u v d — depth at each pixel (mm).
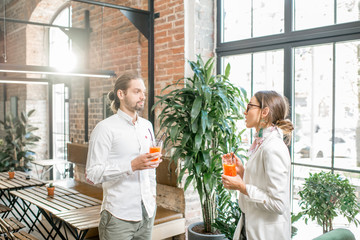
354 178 3129
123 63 4816
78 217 3172
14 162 7000
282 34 3492
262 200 1749
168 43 4113
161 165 4035
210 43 4125
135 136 2354
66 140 6891
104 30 5219
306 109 5988
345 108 3188
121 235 2279
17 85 7785
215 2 4145
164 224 3631
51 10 6934
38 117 7512
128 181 2291
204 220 3521
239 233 1988
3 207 4242
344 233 2086
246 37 3865
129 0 4668
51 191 3934
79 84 5738
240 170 2080
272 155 1755
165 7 4133
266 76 3695
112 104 2518
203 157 3283
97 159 2215
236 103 3633
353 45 3080
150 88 4305
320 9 3246
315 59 3359
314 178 2924
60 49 6969
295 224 3498
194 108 3156
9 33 7980
